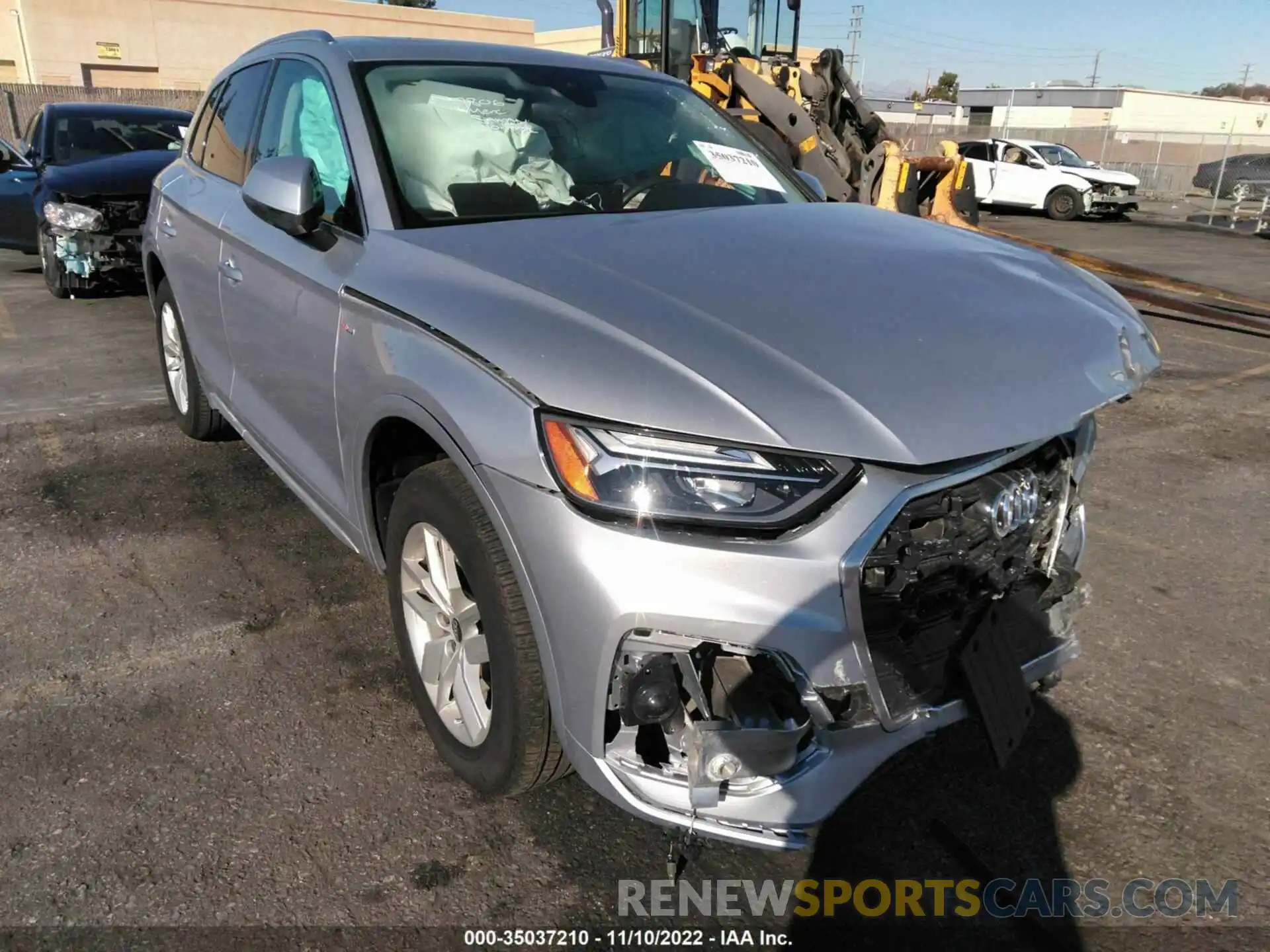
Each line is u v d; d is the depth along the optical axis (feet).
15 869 7.09
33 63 111.45
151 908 6.78
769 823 6.26
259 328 10.46
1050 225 62.23
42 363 20.66
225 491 13.91
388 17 130.82
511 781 7.23
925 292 7.45
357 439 8.32
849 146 30.48
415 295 7.56
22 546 12.12
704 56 30.19
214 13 120.47
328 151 9.68
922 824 7.84
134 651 9.89
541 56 11.43
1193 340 25.70
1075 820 7.88
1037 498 7.01
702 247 8.01
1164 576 12.05
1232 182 74.79
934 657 6.69
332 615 10.62
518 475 6.27
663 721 6.23
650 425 5.91
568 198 9.49
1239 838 7.69
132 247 26.73
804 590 5.83
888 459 5.84
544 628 6.35
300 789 7.98
